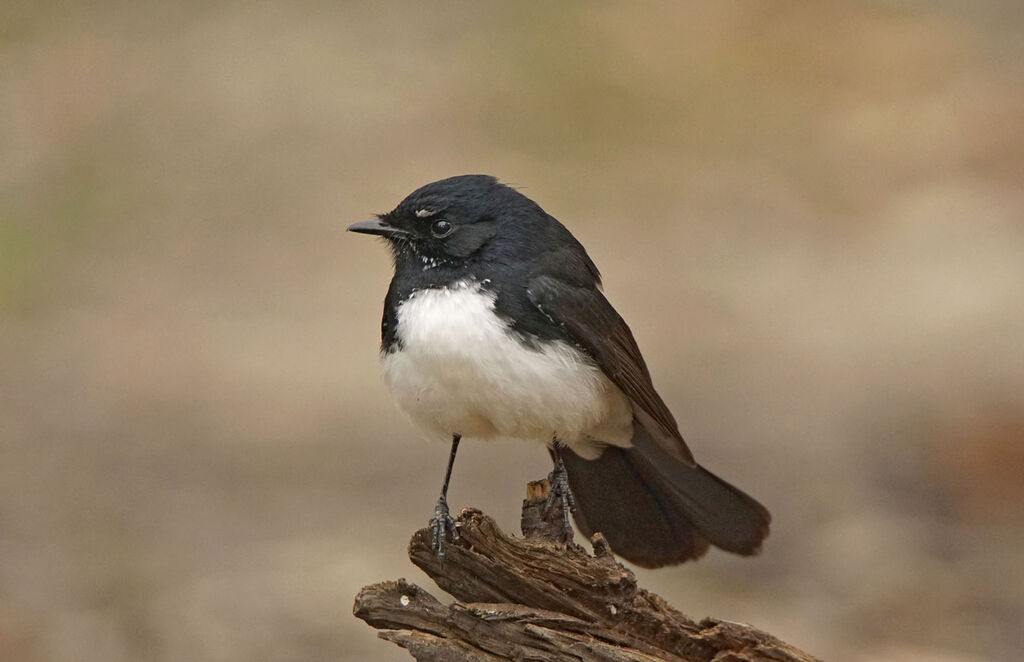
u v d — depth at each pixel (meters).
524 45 21.66
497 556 7.20
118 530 11.85
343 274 17.05
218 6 23.55
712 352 15.06
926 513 12.26
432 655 7.12
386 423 13.88
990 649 10.33
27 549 11.42
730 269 16.97
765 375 14.61
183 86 20.98
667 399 14.13
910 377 14.37
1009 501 12.45
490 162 19.14
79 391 14.62
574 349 8.23
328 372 14.80
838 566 11.48
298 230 18.03
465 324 8.02
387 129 19.94
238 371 14.88
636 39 21.81
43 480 12.71
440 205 8.20
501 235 8.20
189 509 12.22
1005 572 11.31
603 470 9.27
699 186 18.75
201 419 13.97
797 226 17.83
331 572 11.18
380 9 23.45
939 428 13.40
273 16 23.27
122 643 10.34
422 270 8.24
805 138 19.81
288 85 21.02
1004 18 22.73
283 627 10.55
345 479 12.71
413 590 7.10
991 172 18.78
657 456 9.12
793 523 12.13
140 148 19.67
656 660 7.04
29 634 10.30
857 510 12.29
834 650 10.28
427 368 8.09
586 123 20.20
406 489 12.56
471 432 8.49
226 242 17.80
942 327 15.22
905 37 21.97
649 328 15.54
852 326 15.52
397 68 21.45
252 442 13.48
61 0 23.34
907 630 10.62
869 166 19.05
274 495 12.47
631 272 16.77
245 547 11.57
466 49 21.91
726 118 20.30
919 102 20.47
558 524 7.86
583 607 7.17
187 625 10.45
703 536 9.20
